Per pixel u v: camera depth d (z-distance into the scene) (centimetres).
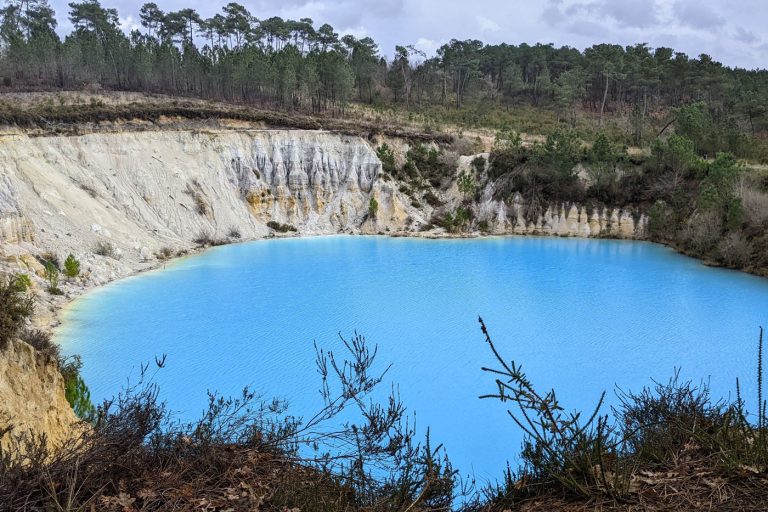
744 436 915
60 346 3058
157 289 4394
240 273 4997
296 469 922
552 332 3491
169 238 6041
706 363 2997
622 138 9944
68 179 5656
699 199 6191
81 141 6166
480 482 1859
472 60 13012
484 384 2722
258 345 3162
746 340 3347
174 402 2402
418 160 8175
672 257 5956
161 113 7419
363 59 12575
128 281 4650
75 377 2219
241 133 7469
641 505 778
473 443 2191
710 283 4800
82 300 4041
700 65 12556
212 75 9900
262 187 7238
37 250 4469
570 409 2462
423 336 3384
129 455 867
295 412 2314
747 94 11288
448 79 14138
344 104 10306
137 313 3741
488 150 8644
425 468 952
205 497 810
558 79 12531
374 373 2836
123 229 5584
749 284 4772
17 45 9350
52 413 1681
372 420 1027
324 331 3434
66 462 822
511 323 3659
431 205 7812
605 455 905
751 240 5531
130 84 10106
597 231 7262
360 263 5509
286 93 9575
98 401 2384
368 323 3616
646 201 7219
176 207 6438
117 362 2878
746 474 812
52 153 5709
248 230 6862
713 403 2452
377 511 827
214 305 3962
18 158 5206
